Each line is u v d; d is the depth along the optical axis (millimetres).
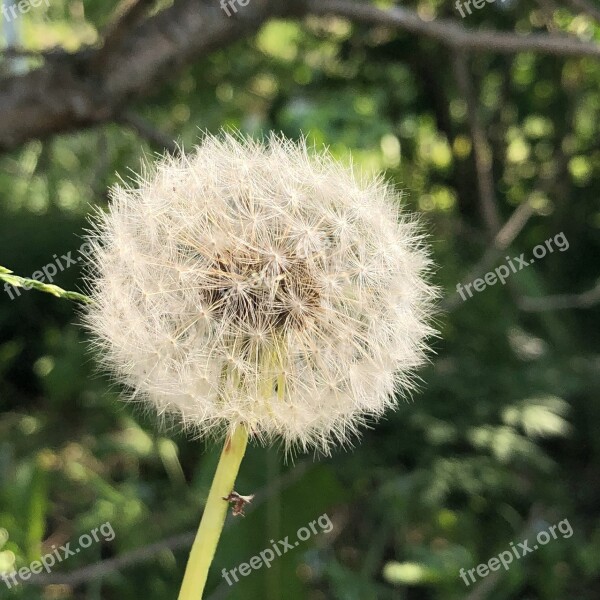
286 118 395
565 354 411
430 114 489
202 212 157
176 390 150
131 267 154
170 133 412
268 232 158
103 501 302
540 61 474
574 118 470
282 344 154
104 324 154
